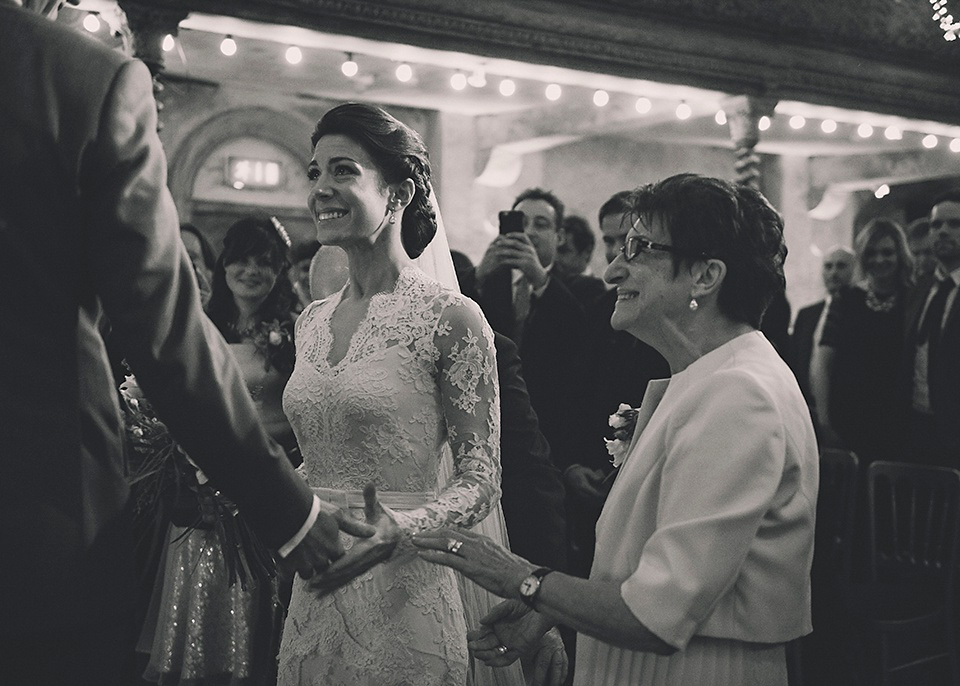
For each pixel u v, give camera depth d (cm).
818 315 761
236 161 805
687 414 173
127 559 163
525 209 593
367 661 220
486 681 257
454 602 233
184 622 388
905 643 490
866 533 471
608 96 689
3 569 147
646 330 190
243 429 168
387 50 573
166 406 161
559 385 474
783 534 172
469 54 571
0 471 148
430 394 227
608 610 168
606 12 594
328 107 826
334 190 225
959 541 438
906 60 692
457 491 217
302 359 237
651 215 187
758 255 185
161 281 156
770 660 176
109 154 153
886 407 624
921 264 797
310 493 181
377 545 193
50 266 151
